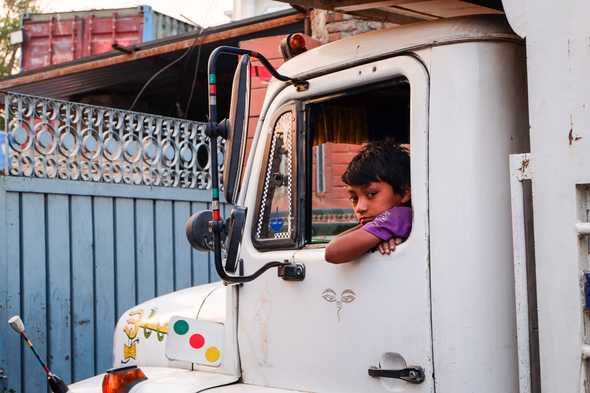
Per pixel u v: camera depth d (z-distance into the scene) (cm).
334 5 312
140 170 700
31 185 604
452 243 239
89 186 650
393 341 249
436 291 241
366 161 266
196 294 367
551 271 215
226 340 303
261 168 304
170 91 1180
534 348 229
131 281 693
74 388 332
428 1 303
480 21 250
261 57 281
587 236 210
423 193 247
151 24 1523
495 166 241
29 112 606
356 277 259
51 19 1573
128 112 686
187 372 318
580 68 211
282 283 283
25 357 602
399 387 247
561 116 214
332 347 265
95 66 986
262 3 1545
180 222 743
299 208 286
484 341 235
